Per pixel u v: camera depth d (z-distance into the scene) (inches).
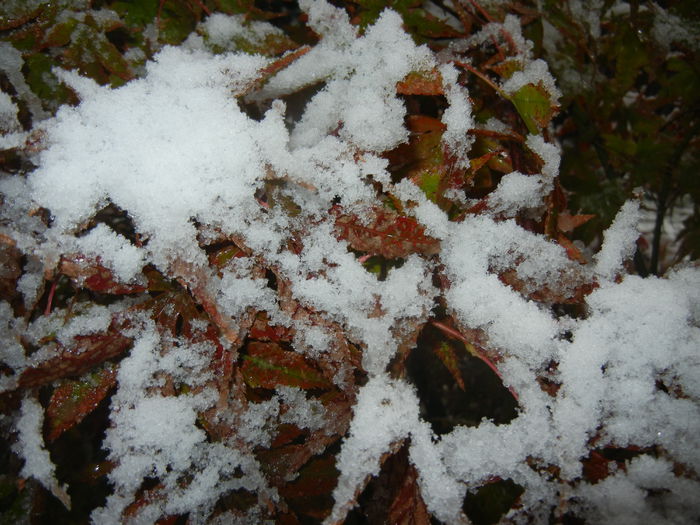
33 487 9.9
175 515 9.1
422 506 9.2
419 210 9.5
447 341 10.1
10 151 9.5
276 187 9.4
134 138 9.1
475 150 10.5
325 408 9.6
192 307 9.4
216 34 11.1
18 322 9.2
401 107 9.9
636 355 9.2
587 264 10.4
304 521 10.8
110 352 9.2
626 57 13.9
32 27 10.4
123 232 11.0
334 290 9.2
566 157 14.9
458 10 11.9
